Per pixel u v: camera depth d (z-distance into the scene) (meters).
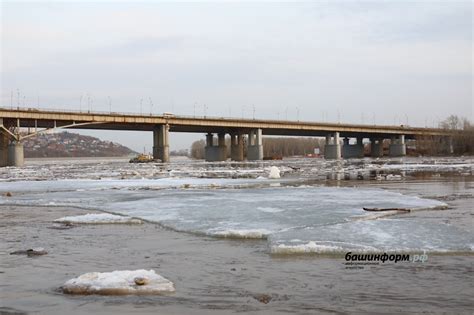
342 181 48.81
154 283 10.23
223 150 170.12
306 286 10.27
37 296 9.75
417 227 16.72
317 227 17.05
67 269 11.98
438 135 186.38
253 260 12.70
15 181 52.62
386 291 9.84
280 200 27.28
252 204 25.22
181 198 29.34
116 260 12.89
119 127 142.88
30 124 122.88
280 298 9.45
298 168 82.00
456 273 11.15
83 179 55.94
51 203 27.97
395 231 15.98
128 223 19.62
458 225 17.78
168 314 8.59
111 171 81.69
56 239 16.09
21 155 112.19
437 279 10.67
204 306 9.00
